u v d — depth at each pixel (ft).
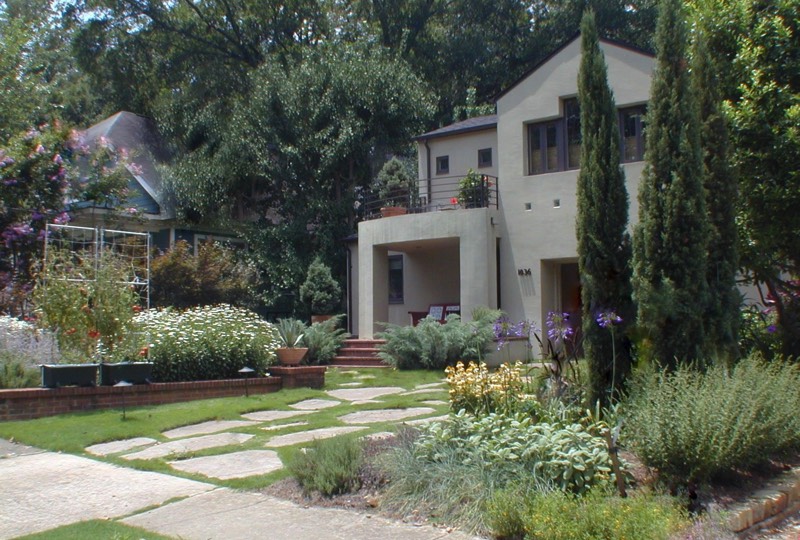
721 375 21.74
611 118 27.17
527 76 58.95
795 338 32.81
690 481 19.33
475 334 52.08
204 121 86.07
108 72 102.22
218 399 39.17
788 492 20.58
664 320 24.27
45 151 56.95
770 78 33.01
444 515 18.51
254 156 78.89
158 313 45.29
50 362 38.88
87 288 37.63
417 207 65.36
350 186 81.66
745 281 35.58
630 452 21.98
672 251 24.56
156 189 80.89
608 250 26.23
